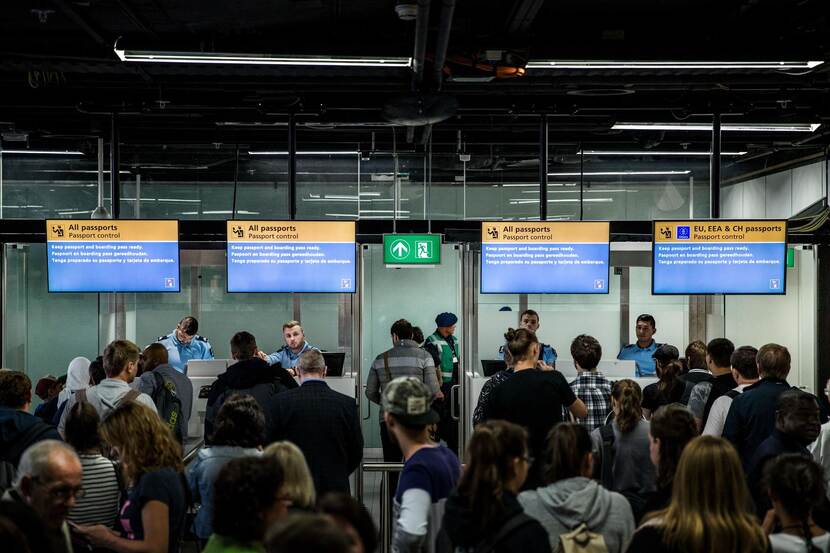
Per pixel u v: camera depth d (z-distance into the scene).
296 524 1.74
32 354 9.74
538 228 8.58
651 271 8.70
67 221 8.57
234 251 8.59
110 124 10.41
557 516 3.12
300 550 1.69
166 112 9.88
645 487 4.50
